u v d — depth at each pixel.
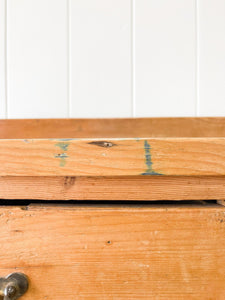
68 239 0.19
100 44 0.37
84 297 0.19
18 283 0.19
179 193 0.20
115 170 0.19
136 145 0.19
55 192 0.20
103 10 0.37
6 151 0.19
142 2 0.37
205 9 0.37
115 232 0.19
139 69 0.37
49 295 0.19
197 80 0.37
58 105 0.38
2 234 0.19
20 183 0.20
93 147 0.19
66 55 0.37
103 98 0.37
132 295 0.19
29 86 0.38
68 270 0.19
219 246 0.19
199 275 0.19
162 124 0.36
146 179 0.20
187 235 0.19
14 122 0.36
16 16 0.37
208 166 0.19
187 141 0.19
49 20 0.37
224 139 0.19
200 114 0.37
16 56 0.37
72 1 0.37
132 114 0.37
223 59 0.37
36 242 0.19
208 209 0.19
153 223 0.19
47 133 0.36
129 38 0.37
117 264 0.19
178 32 0.37
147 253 0.19
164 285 0.19
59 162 0.19
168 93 0.37
